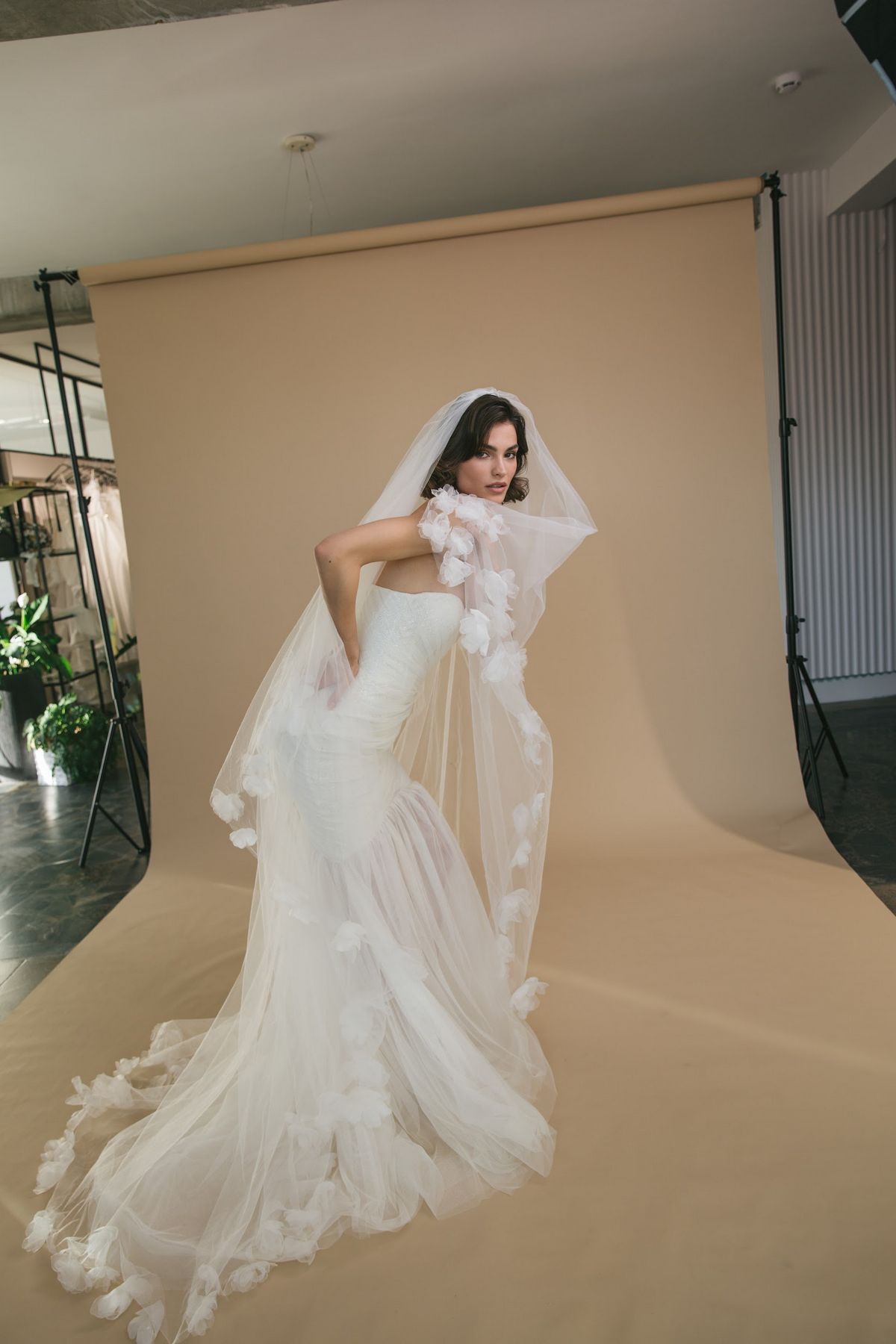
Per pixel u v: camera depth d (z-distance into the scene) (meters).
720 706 3.71
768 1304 1.54
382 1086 1.85
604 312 3.57
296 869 1.96
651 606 3.69
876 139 4.50
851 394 5.42
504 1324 1.55
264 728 1.98
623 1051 2.32
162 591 3.78
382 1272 1.68
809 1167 1.86
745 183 3.46
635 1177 1.87
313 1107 1.90
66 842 4.47
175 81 3.24
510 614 2.05
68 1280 1.71
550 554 2.02
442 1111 1.92
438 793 2.35
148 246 4.90
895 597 5.63
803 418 5.43
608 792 3.72
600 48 3.35
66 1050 2.56
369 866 1.93
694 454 3.63
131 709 7.19
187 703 3.81
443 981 2.03
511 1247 1.71
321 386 3.65
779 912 3.01
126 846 4.32
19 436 8.84
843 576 5.59
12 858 4.32
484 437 1.91
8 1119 2.26
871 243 5.27
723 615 3.69
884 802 3.93
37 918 3.60
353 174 4.29
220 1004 2.75
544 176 4.62
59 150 3.67
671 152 4.53
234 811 2.03
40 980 3.08
